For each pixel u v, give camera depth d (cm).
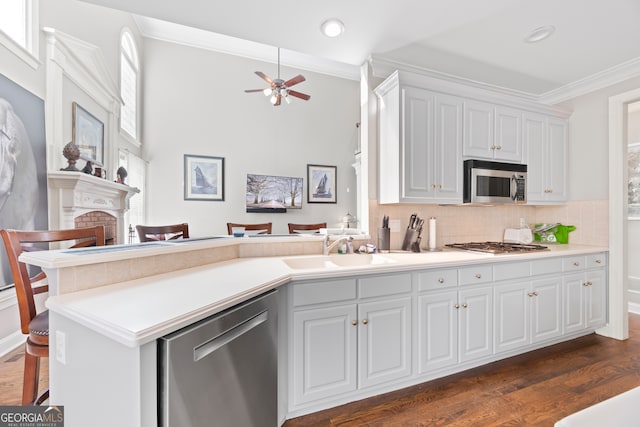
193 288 126
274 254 220
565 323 252
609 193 273
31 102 245
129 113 453
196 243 176
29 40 247
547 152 289
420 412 171
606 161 276
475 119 252
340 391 172
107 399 92
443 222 278
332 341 170
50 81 268
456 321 208
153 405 88
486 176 249
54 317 108
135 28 460
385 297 185
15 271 133
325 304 168
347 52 233
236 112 544
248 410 126
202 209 524
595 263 268
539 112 285
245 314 124
